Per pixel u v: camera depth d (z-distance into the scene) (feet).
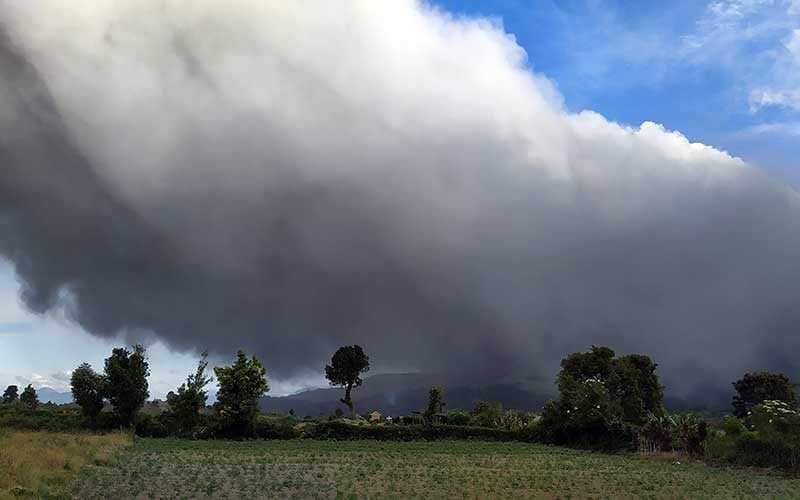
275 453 127.03
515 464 116.88
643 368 187.21
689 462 130.00
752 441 122.31
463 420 203.21
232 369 172.45
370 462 112.88
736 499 78.84
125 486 73.46
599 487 87.10
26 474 68.13
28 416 167.73
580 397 170.81
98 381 164.86
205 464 99.66
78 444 114.21
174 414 172.65
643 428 157.89
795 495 82.99
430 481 88.17
